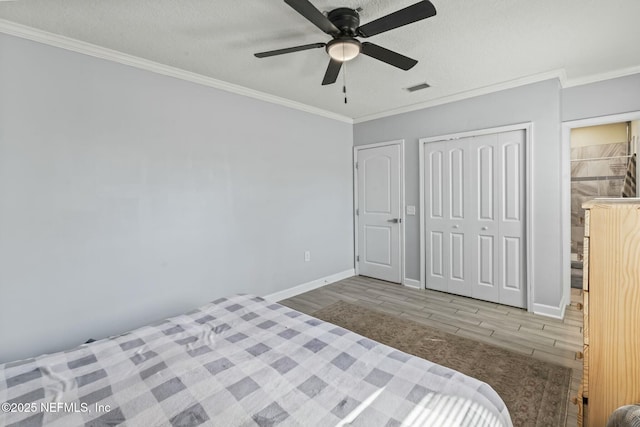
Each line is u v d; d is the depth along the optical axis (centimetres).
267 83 310
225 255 314
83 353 133
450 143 367
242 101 325
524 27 211
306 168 396
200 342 141
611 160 435
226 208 313
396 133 416
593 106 300
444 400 101
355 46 185
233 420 94
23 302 205
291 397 103
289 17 197
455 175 365
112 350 135
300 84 313
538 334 268
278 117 360
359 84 316
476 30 214
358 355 129
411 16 157
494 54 251
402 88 329
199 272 294
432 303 347
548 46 238
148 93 259
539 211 308
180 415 96
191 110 286
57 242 217
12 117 199
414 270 410
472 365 221
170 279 275
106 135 237
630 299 102
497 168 334
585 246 109
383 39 226
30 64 204
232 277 320
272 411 97
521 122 313
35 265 209
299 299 368
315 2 181
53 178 215
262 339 143
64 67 218
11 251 200
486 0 181
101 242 237
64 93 218
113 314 243
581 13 195
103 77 235
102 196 236
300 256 390
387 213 434
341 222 450
